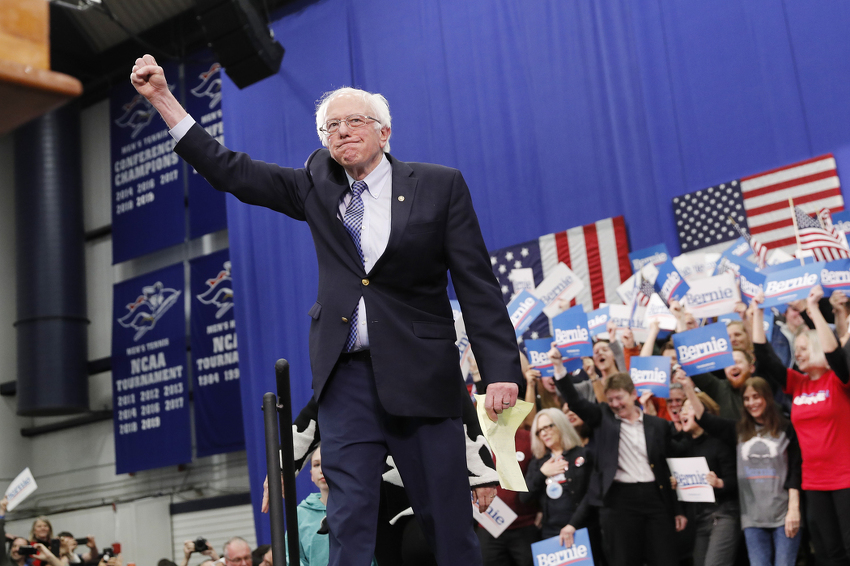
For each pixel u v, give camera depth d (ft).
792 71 20.75
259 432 26.86
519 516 17.89
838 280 16.30
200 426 33.65
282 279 27.40
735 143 21.31
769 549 15.61
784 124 20.70
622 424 16.65
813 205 19.81
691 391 16.79
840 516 14.75
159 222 36.78
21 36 1.82
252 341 27.50
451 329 5.79
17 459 40.29
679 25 22.56
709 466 16.34
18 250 38.40
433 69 26.25
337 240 5.79
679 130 22.16
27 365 37.14
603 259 22.17
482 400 6.73
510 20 25.14
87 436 39.32
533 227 23.89
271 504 5.65
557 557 16.31
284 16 29.48
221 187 5.91
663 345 19.08
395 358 5.43
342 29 27.99
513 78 24.85
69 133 39.99
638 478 16.20
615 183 22.82
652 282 19.66
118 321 37.04
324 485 11.57
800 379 15.78
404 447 5.50
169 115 5.84
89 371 38.83
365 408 5.53
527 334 21.80
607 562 16.40
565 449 17.67
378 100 6.03
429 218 5.74
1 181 42.16
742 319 17.76
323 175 6.01
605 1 23.71
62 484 39.47
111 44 39.88
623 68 23.18
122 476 37.76
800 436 15.46
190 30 37.42
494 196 24.58
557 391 19.79
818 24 20.56
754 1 21.48
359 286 5.63
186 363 34.83
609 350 19.45
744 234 19.40
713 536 16.19
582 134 23.52
